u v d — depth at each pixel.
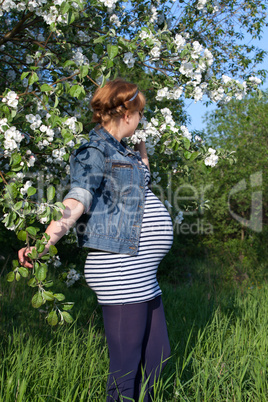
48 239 1.49
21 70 2.83
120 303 1.69
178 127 2.30
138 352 1.73
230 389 2.19
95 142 1.68
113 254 1.70
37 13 2.09
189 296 4.58
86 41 2.61
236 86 2.59
